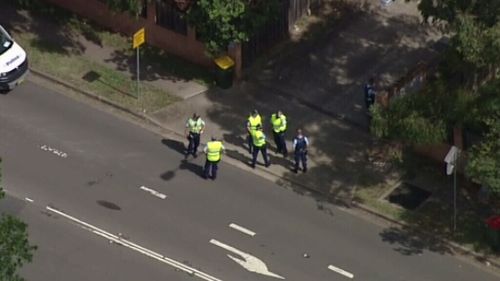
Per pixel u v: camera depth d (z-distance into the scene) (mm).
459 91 144500
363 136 164375
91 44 178125
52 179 152375
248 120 157500
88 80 170750
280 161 159250
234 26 164000
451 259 145750
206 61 174625
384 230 149375
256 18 164750
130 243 143500
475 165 136375
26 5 183250
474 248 147000
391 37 183125
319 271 142125
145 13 176375
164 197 151250
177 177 154750
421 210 152375
